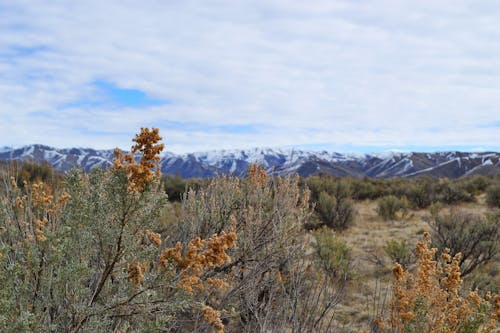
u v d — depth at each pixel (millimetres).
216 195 4586
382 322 3029
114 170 1691
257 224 4184
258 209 4391
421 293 2822
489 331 2850
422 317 2703
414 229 11680
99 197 1857
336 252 6664
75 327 1832
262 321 2975
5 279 1638
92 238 1886
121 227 1781
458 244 7781
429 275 2912
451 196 17750
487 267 7453
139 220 1794
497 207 15766
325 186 16391
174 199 13305
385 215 14344
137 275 1814
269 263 3932
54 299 1938
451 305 2938
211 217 4359
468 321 2805
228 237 1725
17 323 1529
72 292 1859
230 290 3594
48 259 1856
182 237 4027
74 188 1952
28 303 1925
